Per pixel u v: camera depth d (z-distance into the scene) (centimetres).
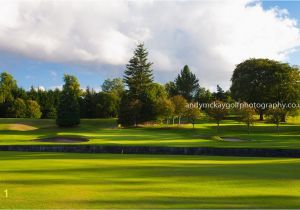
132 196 1374
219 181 1712
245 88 9525
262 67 9456
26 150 4412
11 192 1435
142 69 10144
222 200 1320
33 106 11306
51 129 8281
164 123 9512
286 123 9044
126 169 2167
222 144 4700
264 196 1390
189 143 4838
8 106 11162
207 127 8225
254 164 2581
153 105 8762
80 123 9512
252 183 1664
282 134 7119
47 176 1864
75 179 1761
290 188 1548
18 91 12069
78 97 11762
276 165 2498
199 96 13288
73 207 1210
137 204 1255
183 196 1380
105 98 11669
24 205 1232
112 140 5378
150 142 4975
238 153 3959
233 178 1802
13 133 7194
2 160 2819
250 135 6575
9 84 11738
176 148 4081
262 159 3175
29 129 8362
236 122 9562
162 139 5612
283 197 1374
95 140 5375
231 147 4053
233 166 2402
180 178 1798
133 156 3422
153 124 9106
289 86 9144
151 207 1216
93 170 2117
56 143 4944
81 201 1293
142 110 8944
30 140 5659
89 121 9856
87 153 3941
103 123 9688
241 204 1263
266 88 9256
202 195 1399
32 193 1418
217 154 3997
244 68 9800
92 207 1212
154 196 1376
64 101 8681
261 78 9456
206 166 2380
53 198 1336
